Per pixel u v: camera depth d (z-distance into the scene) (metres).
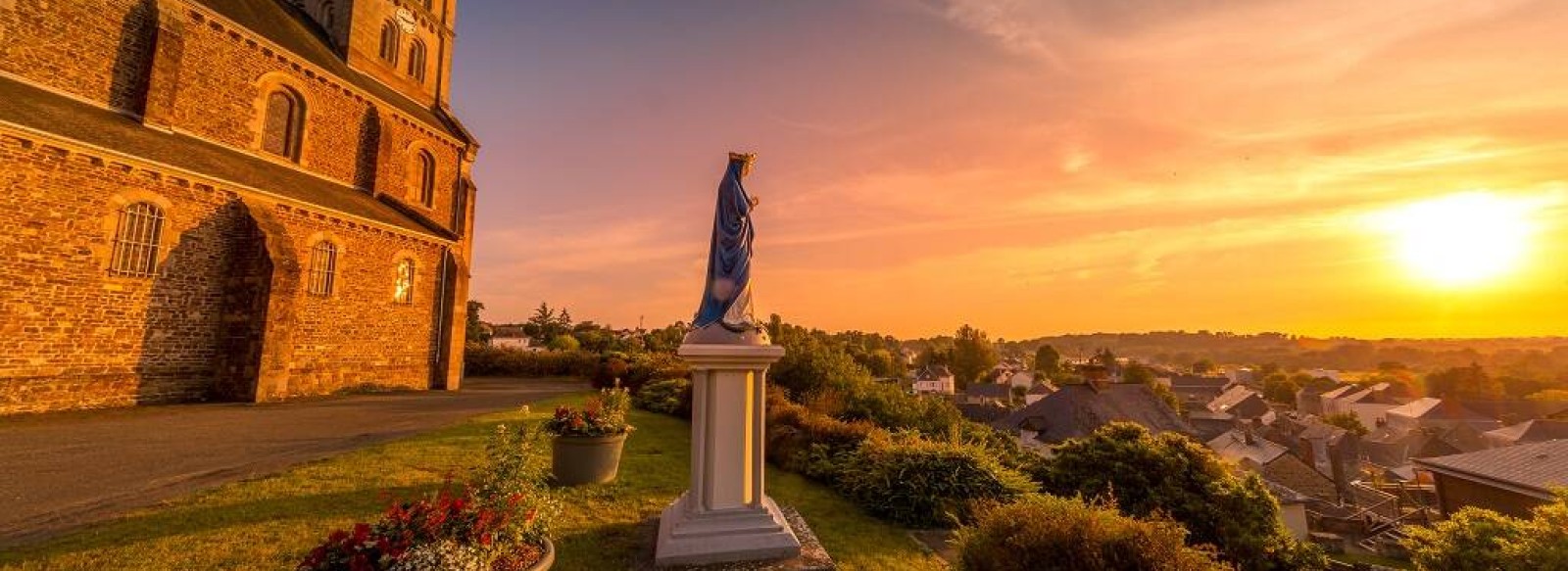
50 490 7.22
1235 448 44.59
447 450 9.90
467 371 36.09
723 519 5.98
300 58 20.69
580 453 8.44
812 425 12.24
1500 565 9.10
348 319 19.98
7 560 5.06
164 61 16.94
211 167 16.25
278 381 16.42
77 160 13.59
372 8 26.66
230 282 16.34
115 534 5.73
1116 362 151.75
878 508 8.61
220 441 10.55
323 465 8.62
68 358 13.45
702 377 6.27
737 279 6.49
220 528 5.95
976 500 7.68
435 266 24.20
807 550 6.20
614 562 5.75
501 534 4.58
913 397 20.91
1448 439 63.56
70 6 15.62
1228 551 9.61
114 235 14.20
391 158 24.70
